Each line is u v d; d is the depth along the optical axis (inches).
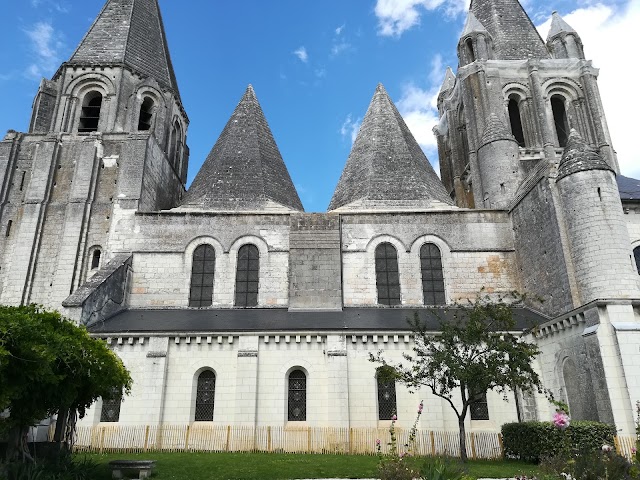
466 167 1700.3
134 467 606.5
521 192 1182.9
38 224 1243.8
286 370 952.9
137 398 924.6
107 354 649.0
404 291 1176.8
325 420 923.4
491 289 1179.3
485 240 1219.9
